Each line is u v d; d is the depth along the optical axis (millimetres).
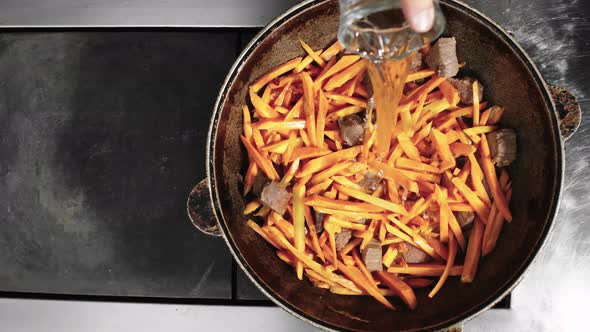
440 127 709
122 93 790
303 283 711
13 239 790
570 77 757
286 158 711
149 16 789
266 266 689
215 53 786
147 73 789
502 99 702
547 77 758
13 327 779
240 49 786
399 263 717
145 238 778
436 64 688
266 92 715
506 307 745
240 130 712
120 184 784
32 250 788
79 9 795
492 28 640
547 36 760
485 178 705
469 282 688
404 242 710
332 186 706
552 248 742
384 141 683
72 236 785
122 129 787
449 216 689
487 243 693
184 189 780
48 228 788
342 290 705
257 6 782
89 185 786
